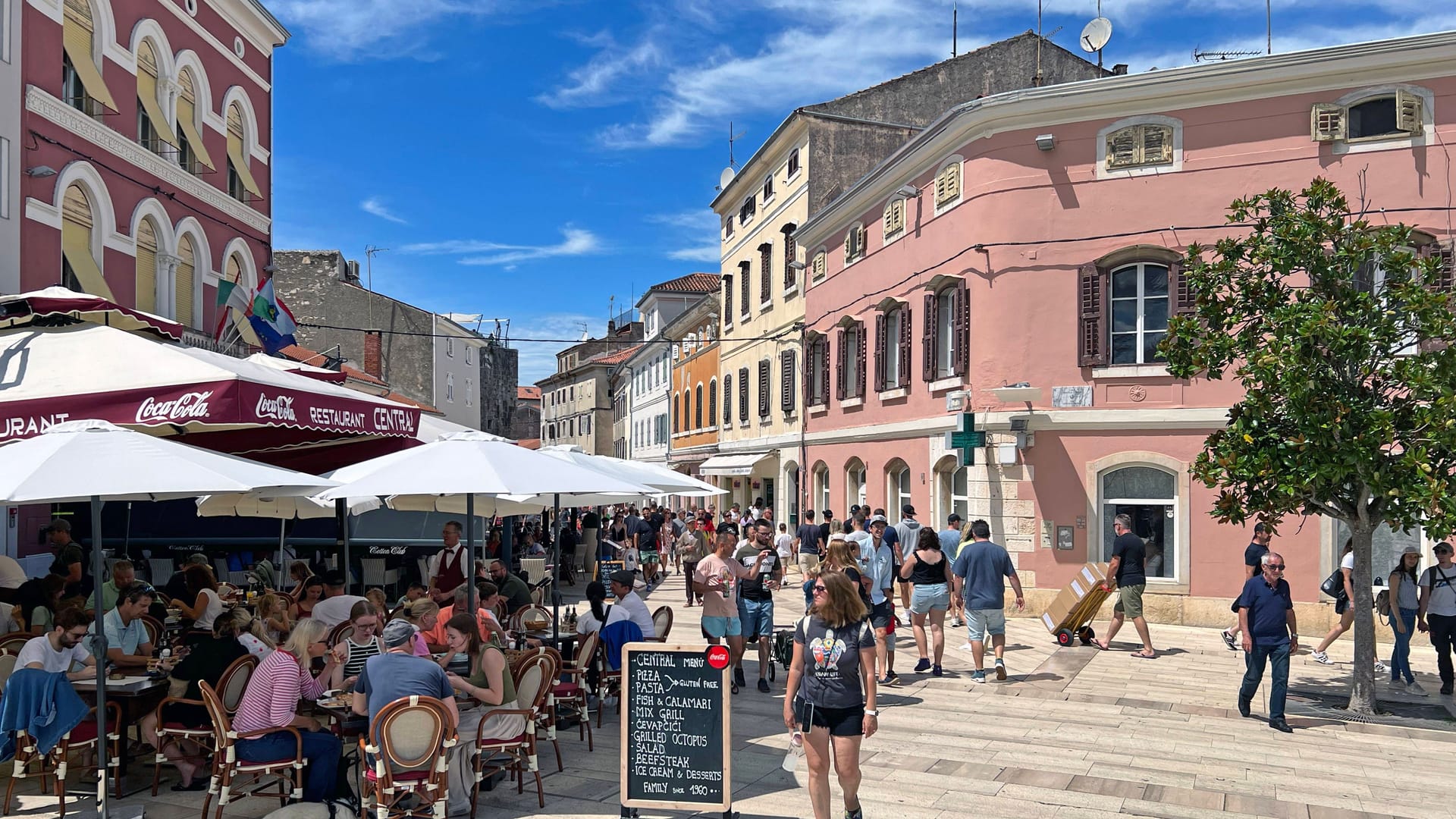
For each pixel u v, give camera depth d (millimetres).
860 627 6594
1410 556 12961
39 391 8461
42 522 16328
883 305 23969
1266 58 16859
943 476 21250
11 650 8875
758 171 35438
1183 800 8016
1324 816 7664
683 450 48062
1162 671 13617
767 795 7949
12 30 15078
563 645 11547
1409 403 10836
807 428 30000
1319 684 12875
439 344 46656
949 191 20438
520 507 15344
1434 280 11078
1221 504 11453
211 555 19656
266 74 24719
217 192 21719
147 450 7047
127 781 8336
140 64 19125
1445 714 11172
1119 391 17859
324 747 7480
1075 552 18031
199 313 21031
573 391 84938
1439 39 16031
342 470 9500
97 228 17312
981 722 10641
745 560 13555
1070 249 18234
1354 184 16547
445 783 6859
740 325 38156
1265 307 11625
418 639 8391
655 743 7375
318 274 44531
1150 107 17766
